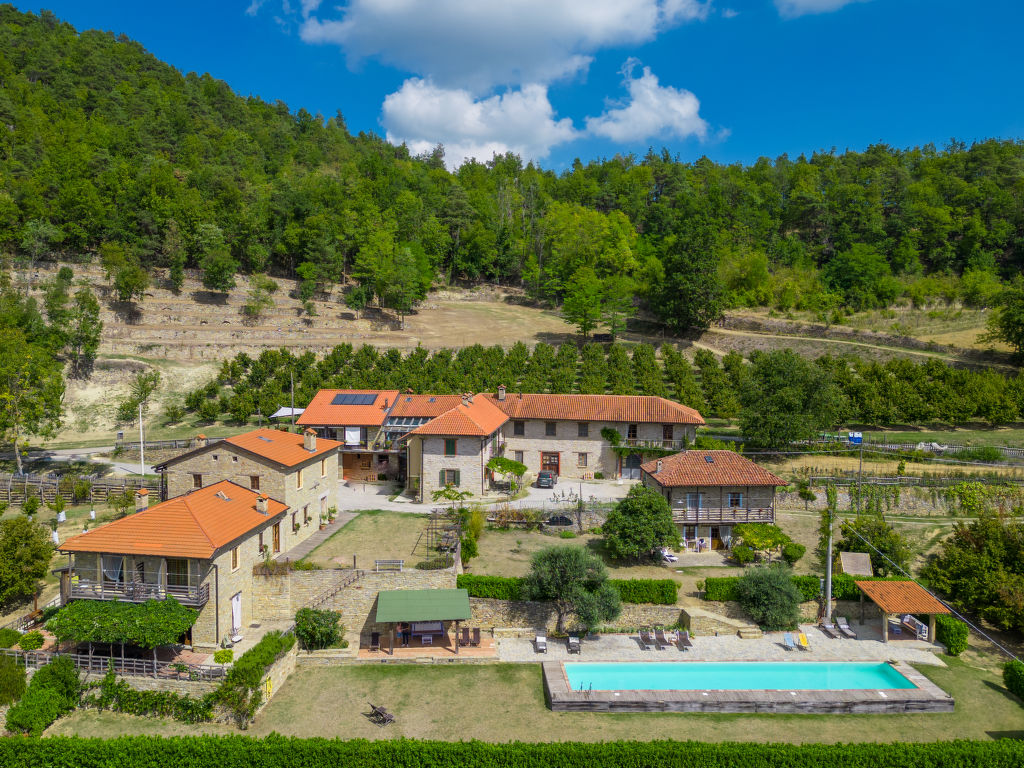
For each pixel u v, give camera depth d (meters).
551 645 40.56
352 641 40.69
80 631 33.88
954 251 142.75
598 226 152.00
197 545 36.25
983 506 56.94
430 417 67.00
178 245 117.50
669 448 65.12
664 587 42.62
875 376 81.69
